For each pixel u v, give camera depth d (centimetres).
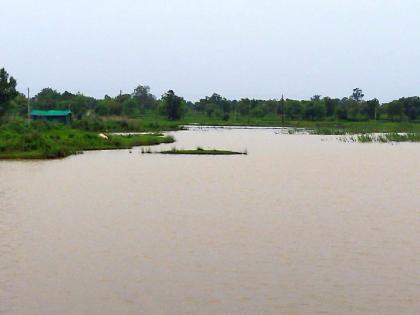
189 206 3170
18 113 12800
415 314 1634
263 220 2814
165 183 4050
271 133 11725
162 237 2462
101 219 2809
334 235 2511
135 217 2861
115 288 1836
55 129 7806
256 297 1762
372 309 1667
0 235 2473
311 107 16538
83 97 17588
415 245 2339
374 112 16175
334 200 3388
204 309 1667
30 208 3066
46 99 17275
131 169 4878
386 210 3083
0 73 9694
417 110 16062
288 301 1728
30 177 4278
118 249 2267
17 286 1847
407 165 5400
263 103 19800
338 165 5369
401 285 1866
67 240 2398
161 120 16525
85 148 6812
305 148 7556
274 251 2255
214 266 2061
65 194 3525
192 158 5925
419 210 3081
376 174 4672
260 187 3897
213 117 18650
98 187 3831
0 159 5594
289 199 3422
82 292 1797
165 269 2023
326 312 1647
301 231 2586
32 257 2150
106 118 13575
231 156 6222
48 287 1839
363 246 2327
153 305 1697
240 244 2353
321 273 1986
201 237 2469
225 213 2978
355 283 1884
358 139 9031
